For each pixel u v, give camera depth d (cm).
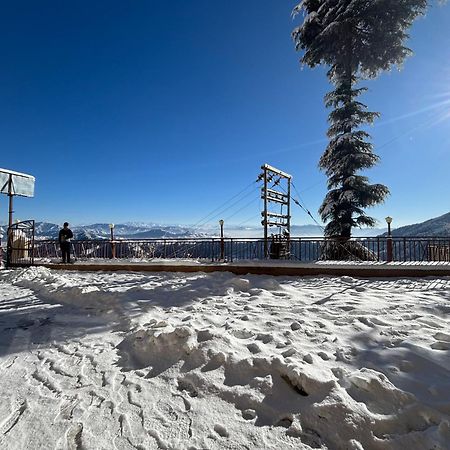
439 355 303
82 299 661
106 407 261
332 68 1823
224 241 1246
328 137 1745
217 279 833
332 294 621
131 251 1420
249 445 210
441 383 258
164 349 360
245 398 259
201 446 211
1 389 296
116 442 218
